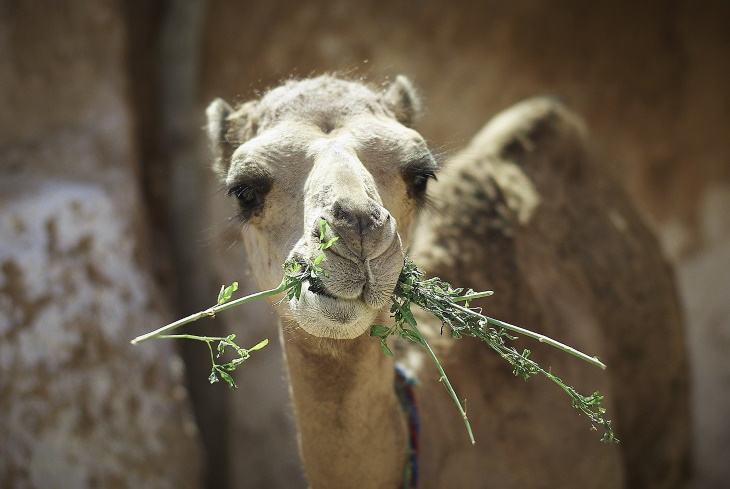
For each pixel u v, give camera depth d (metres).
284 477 15.47
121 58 14.55
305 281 5.41
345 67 16.69
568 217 10.44
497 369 8.84
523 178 10.30
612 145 18.97
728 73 19.09
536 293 9.48
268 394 15.59
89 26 14.36
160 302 13.28
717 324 19.19
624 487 9.98
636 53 18.89
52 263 12.00
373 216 5.32
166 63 16.12
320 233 5.27
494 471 8.49
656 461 11.41
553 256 9.95
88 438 11.63
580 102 18.64
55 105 13.91
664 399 11.22
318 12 17.00
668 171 19.33
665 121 19.22
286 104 6.59
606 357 10.10
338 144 5.94
